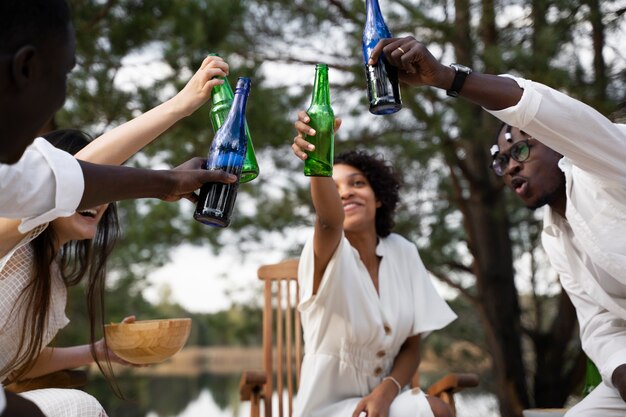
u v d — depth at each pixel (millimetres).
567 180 2070
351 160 2631
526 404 6027
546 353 6227
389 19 5227
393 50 1698
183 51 4629
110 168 1347
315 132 2023
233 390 22094
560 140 1802
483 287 6164
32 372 2039
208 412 16359
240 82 1688
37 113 1101
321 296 2406
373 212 2604
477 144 5609
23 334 1732
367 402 2332
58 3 1093
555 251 2299
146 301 8953
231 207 1577
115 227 1983
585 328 2230
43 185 1270
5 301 1713
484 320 6172
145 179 1387
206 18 4656
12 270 1725
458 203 6039
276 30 5656
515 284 6238
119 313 8297
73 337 7613
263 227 5918
